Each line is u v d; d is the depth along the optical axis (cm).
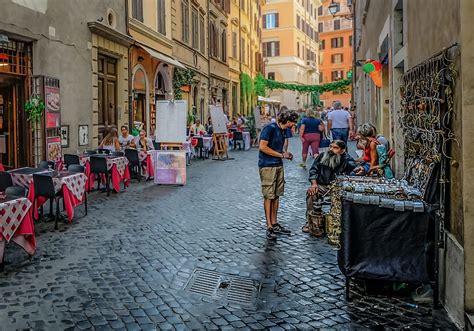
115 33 1616
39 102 1197
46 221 841
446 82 471
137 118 1969
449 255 461
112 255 645
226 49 3484
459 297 431
